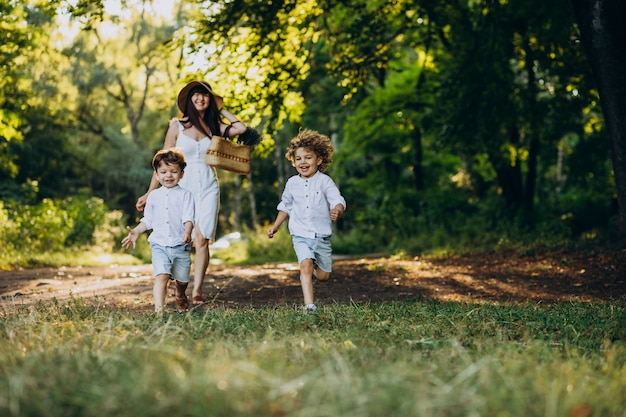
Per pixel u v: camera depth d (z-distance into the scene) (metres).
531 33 17.25
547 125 19.67
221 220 46.19
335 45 16.61
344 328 4.82
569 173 22.91
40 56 26.77
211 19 14.22
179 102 7.36
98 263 17.47
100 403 2.48
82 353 3.27
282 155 39.53
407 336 4.44
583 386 2.83
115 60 37.03
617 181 12.45
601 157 22.02
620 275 9.80
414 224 24.31
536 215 21.84
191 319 4.71
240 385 2.58
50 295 8.22
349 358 3.41
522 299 7.76
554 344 4.19
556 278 9.92
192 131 7.28
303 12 15.07
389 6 16.56
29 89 29.66
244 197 44.78
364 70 16.62
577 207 23.50
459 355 3.48
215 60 14.95
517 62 20.27
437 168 27.00
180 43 14.93
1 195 28.50
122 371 2.81
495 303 6.97
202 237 7.13
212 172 7.30
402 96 22.78
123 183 39.78
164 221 6.33
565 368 3.19
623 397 2.78
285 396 2.60
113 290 8.81
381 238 25.59
